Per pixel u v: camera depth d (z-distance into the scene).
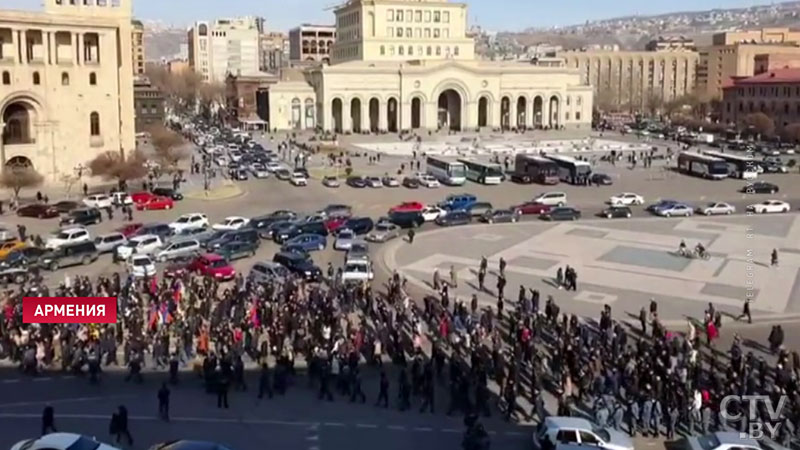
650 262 64.81
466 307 50.25
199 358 41.31
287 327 43.81
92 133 107.06
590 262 64.94
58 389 37.44
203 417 34.47
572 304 53.38
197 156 139.50
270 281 53.75
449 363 40.47
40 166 102.56
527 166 113.56
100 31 105.62
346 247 69.56
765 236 74.88
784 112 184.38
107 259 65.50
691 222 82.50
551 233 76.69
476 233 77.00
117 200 88.06
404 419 34.84
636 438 33.16
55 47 102.25
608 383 36.00
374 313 48.03
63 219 77.81
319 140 174.75
